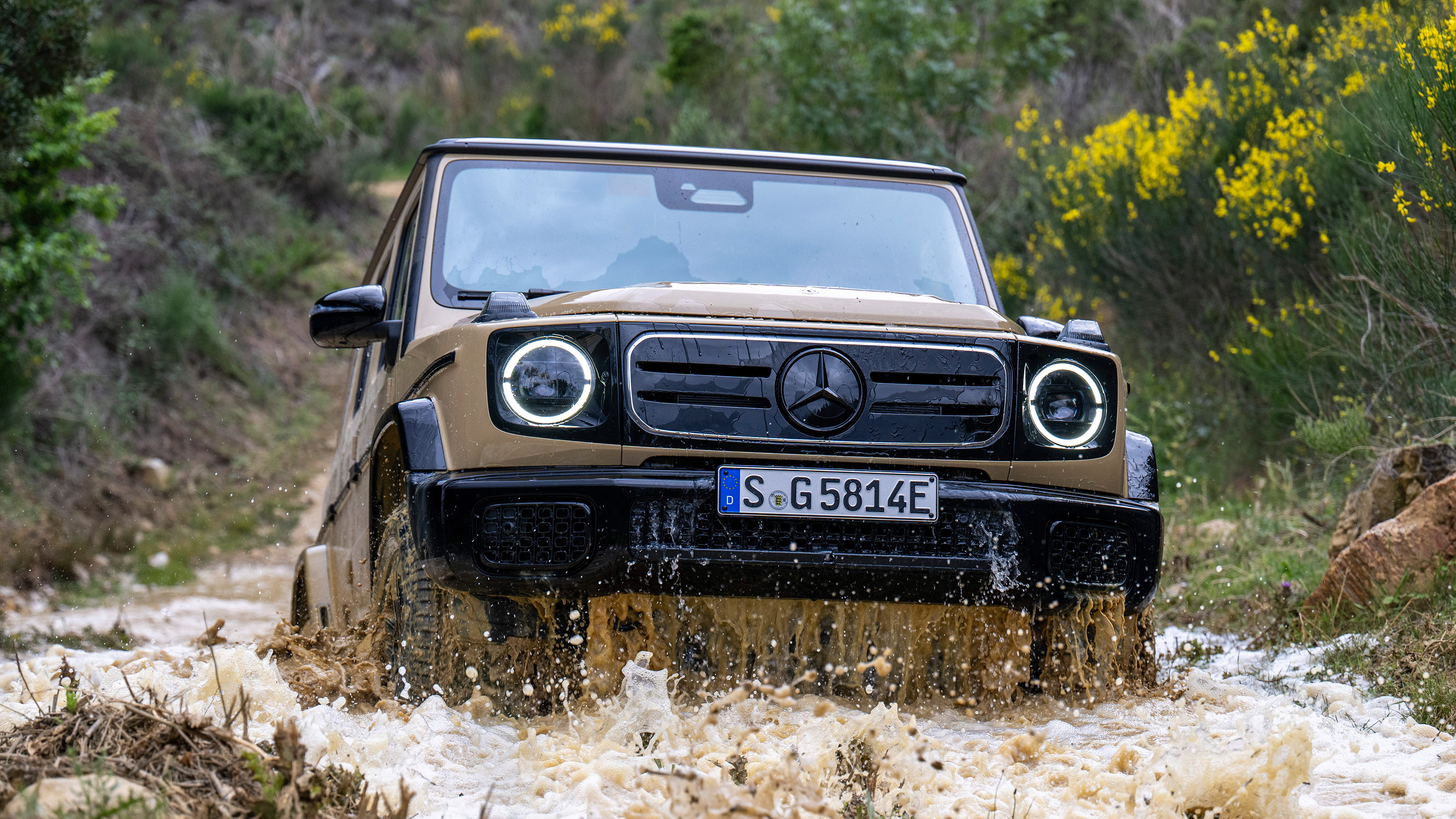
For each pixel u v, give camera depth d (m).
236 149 26.22
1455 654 4.47
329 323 4.49
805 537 3.64
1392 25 8.45
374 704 3.86
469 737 3.40
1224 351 10.14
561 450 3.65
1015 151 15.98
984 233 14.35
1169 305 10.80
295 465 18.16
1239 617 6.28
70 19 10.12
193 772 2.43
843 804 2.75
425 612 3.82
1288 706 3.88
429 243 4.65
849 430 3.76
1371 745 3.53
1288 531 7.54
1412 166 7.18
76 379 16.39
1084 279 11.59
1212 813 2.79
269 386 20.33
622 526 3.54
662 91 30.38
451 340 3.86
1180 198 10.64
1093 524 3.88
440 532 3.60
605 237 4.75
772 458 3.71
